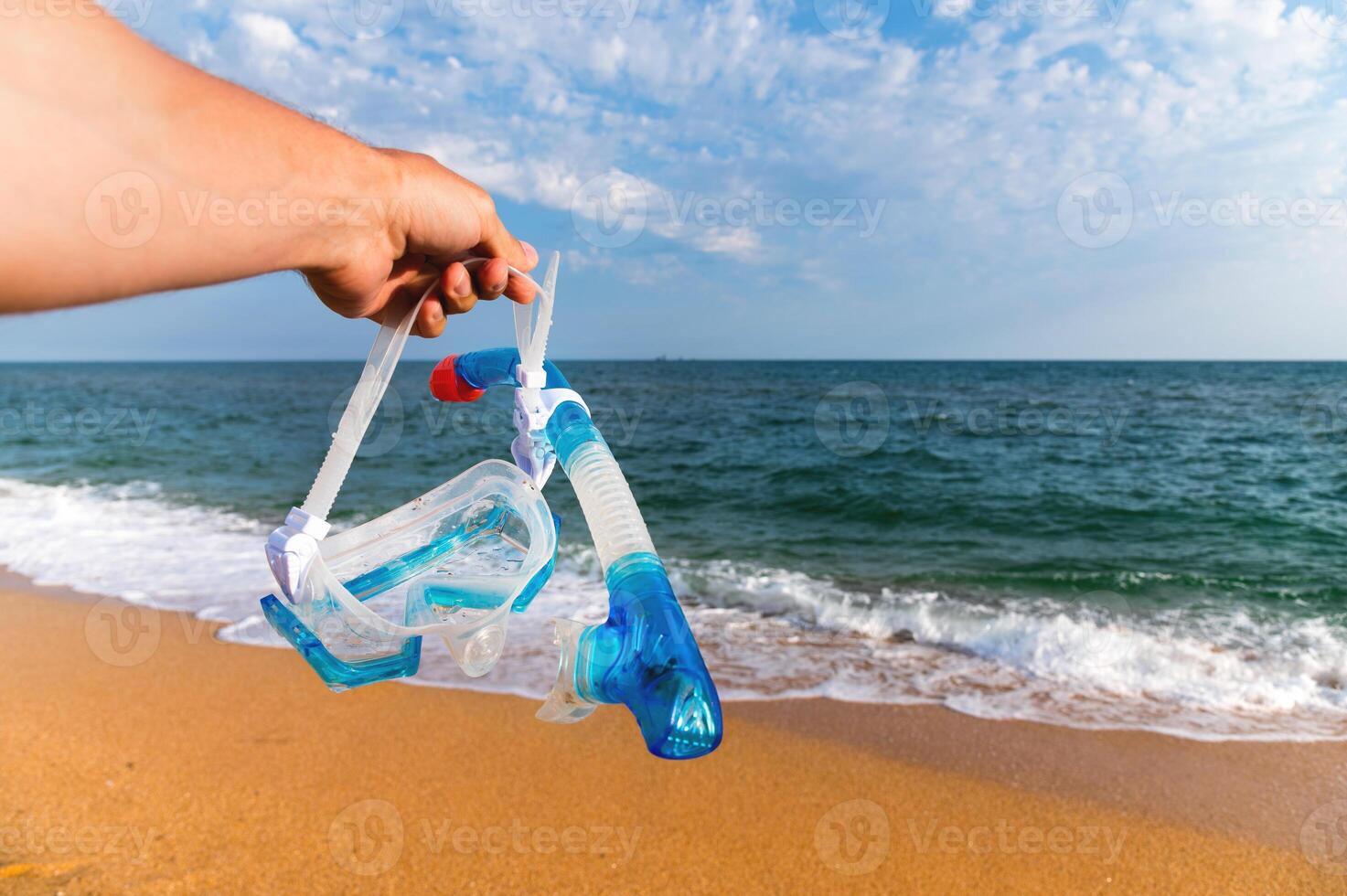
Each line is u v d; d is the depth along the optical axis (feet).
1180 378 180.14
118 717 14.07
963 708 14.85
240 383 181.88
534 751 12.91
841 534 33.04
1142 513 37.42
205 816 11.30
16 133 1.12
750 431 70.69
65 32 1.21
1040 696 15.42
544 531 2.73
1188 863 10.41
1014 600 22.95
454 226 2.27
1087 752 13.17
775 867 10.28
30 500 36.68
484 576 2.65
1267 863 10.39
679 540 31.65
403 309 2.53
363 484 42.88
